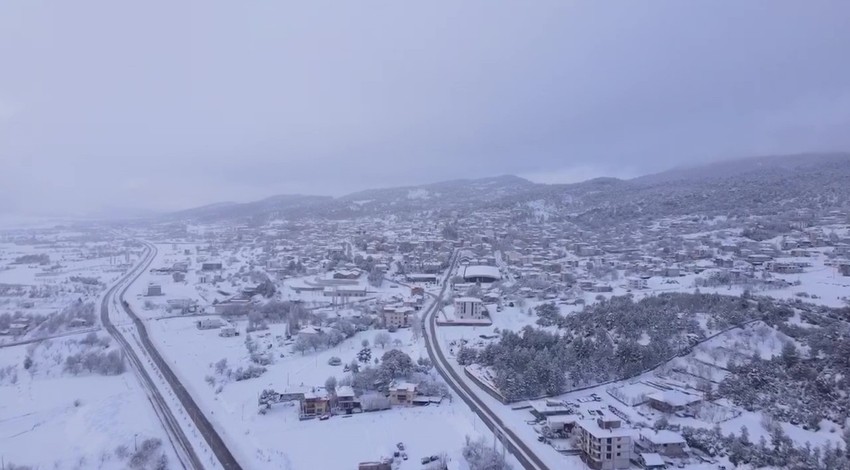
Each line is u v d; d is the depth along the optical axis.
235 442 160.12
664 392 178.62
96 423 174.88
